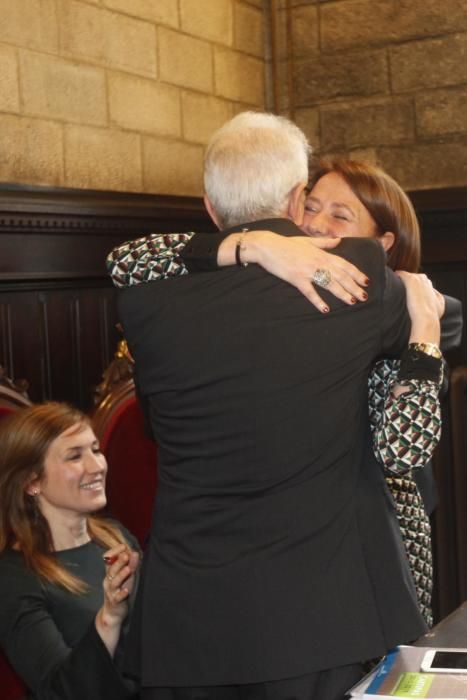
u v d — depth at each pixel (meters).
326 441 1.47
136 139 3.76
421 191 3.99
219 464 1.49
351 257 1.53
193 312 1.52
